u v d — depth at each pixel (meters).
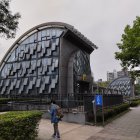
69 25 35.59
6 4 10.88
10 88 40.28
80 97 19.61
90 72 42.59
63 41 36.06
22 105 20.84
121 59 18.92
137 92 91.06
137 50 17.70
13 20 11.25
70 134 11.67
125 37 18.73
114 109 20.44
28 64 39.06
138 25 18.02
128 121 17.53
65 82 34.88
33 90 37.16
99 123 15.55
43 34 38.38
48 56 36.75
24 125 8.32
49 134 11.23
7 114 8.93
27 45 40.25
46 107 19.06
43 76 36.44
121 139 10.91
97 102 15.23
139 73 19.61
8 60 42.38
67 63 35.97
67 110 16.22
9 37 11.49
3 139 7.11
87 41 40.50
